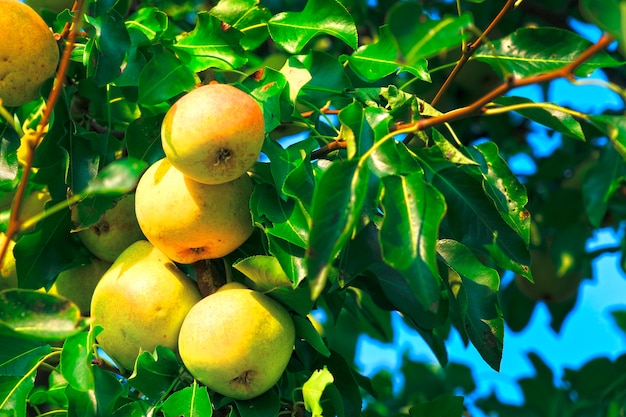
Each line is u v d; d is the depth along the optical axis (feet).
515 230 3.88
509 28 5.07
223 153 3.76
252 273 3.81
